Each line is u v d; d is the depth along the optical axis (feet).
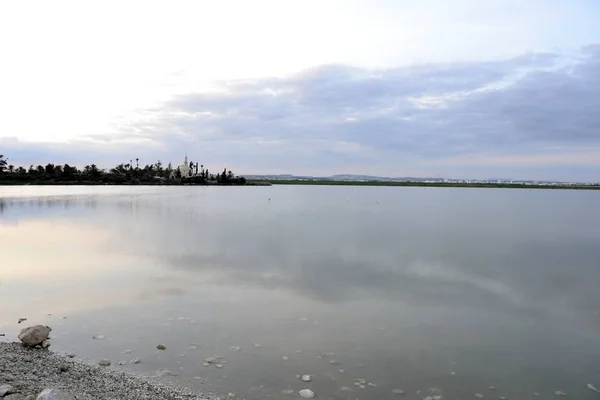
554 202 305.12
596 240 106.63
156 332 40.27
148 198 292.81
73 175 617.62
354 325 43.57
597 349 38.63
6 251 82.33
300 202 274.98
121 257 76.79
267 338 39.45
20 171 589.32
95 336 38.88
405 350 37.60
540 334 42.06
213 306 48.67
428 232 119.96
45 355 34.06
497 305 51.11
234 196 352.08
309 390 29.71
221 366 33.27
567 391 31.04
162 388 29.07
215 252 82.99
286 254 81.97
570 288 58.95
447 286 59.52
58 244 91.40
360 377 32.27
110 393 27.45
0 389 25.55
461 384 31.71
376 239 104.32
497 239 107.04
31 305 48.08
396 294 55.26
